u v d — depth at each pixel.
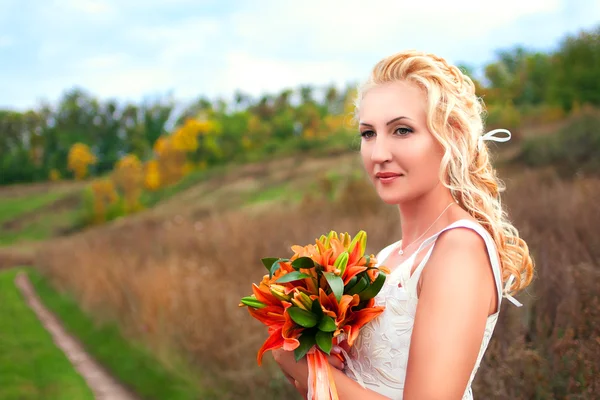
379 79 1.53
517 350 3.11
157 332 8.15
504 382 3.04
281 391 5.36
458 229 1.36
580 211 5.27
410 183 1.47
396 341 1.44
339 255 1.46
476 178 1.54
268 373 5.62
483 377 3.20
